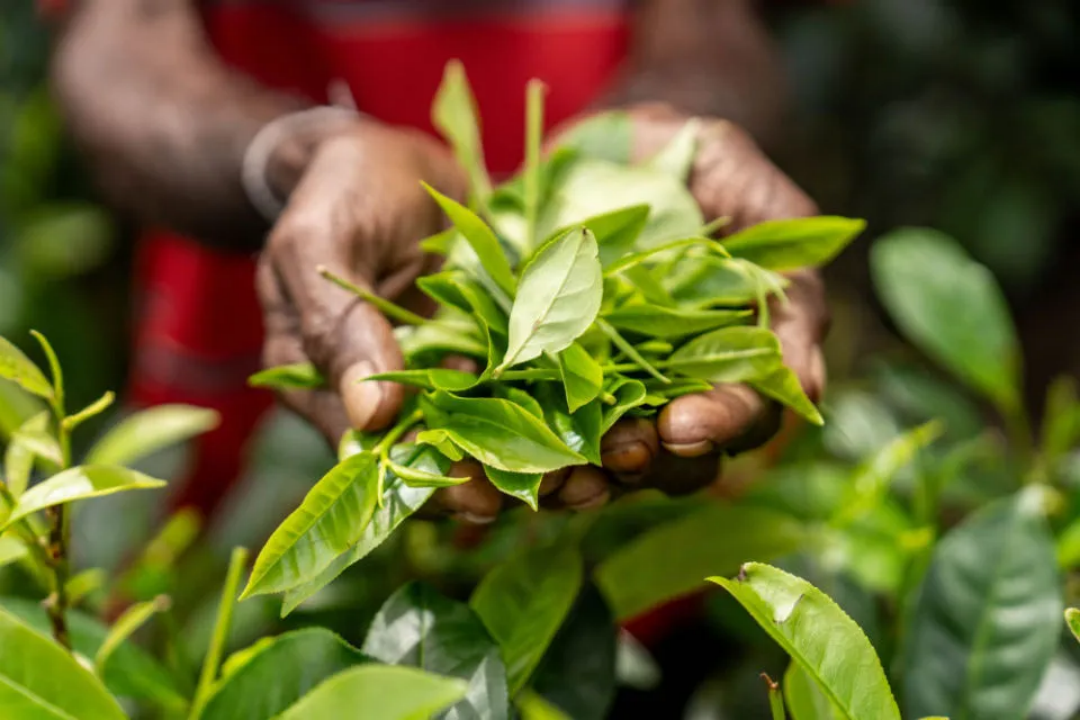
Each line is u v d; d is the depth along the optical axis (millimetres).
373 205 774
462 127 772
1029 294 2508
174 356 1348
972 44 2365
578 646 732
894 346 2361
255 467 938
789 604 629
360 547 651
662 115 850
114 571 881
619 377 674
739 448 740
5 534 668
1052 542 735
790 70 2395
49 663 624
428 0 1161
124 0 1046
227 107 938
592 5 1180
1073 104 2369
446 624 677
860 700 630
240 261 1273
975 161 2381
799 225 712
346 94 1229
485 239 669
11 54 2311
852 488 827
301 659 642
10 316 1970
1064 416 876
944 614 732
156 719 795
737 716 810
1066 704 750
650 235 734
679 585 780
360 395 685
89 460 761
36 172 2240
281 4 1178
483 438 656
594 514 813
